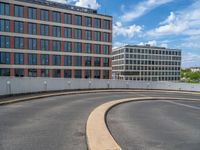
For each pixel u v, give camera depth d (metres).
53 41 57.56
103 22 64.62
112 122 10.62
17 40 52.91
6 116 11.30
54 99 19.81
